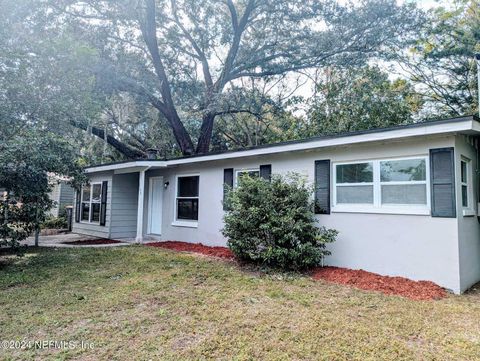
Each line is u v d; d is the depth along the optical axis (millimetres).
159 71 14859
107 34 13320
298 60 14906
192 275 5566
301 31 14336
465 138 5469
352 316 3725
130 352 2838
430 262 5082
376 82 13305
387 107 12938
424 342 3092
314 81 16859
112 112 16438
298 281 5254
